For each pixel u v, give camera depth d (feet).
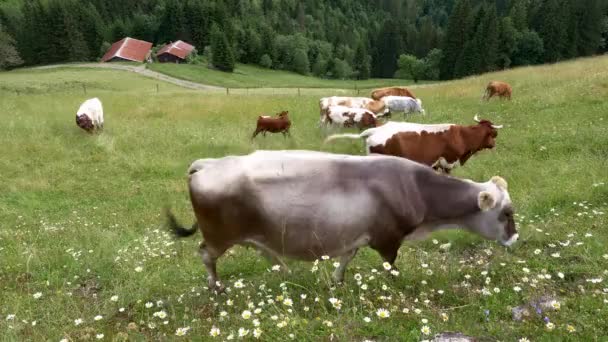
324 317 13.48
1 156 43.68
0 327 14.46
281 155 16.15
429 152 30.04
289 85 215.92
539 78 72.90
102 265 20.29
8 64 261.65
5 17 322.75
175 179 38.99
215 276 17.30
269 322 13.39
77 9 301.43
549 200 24.70
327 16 469.98
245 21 377.71
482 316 13.58
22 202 33.76
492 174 31.71
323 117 50.31
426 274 16.87
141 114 66.13
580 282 15.62
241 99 78.95
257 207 15.43
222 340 12.73
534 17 243.40
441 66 249.96
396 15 510.58
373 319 13.41
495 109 55.47
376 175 15.89
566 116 45.83
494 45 217.56
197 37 327.88
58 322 14.92
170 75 205.26
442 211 16.65
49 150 46.06
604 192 24.84
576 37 226.99
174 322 14.58
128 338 13.64
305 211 15.43
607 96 50.42
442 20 499.92
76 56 277.44
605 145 35.04
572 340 11.84
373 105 55.52
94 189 37.01
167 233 24.36
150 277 18.62
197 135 51.49
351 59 357.61
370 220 15.80
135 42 293.84
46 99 79.15
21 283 19.04
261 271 19.57
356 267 18.67
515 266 17.26
